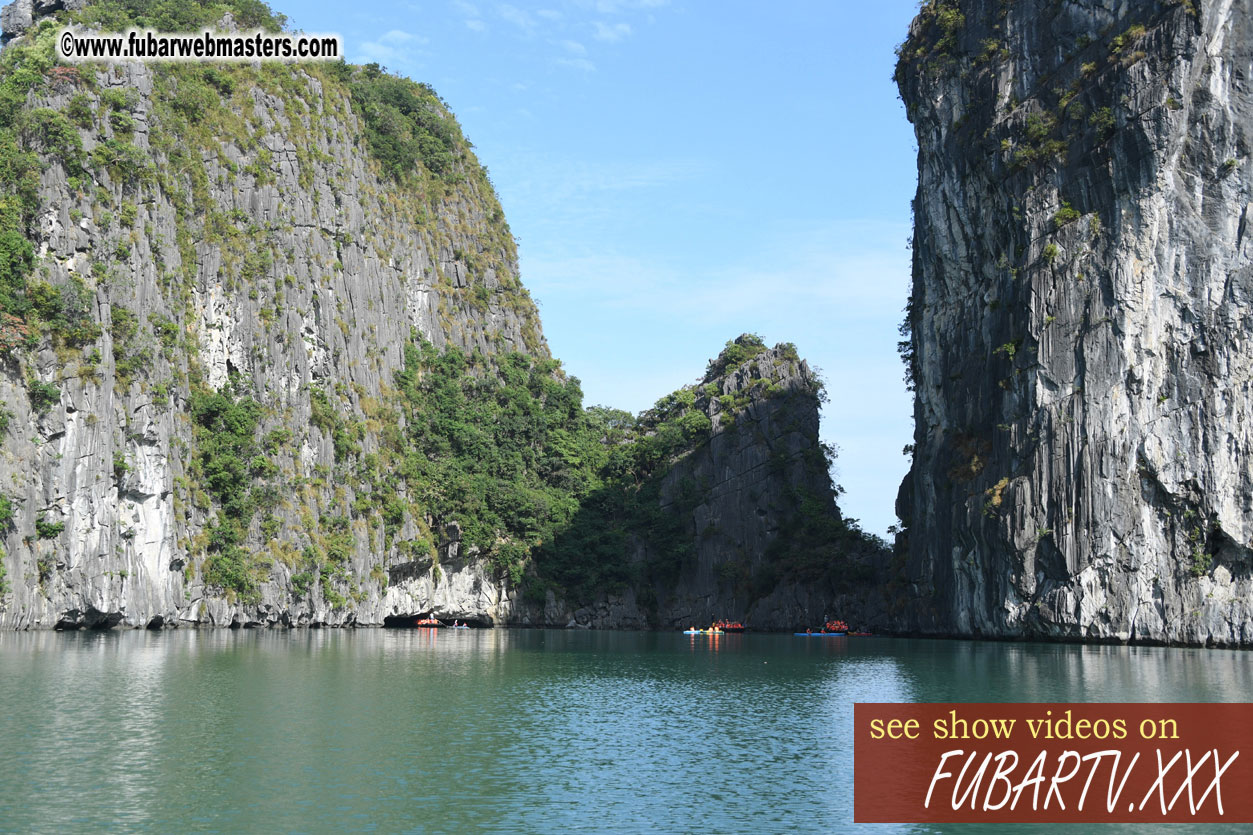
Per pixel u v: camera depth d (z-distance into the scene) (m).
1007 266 95.75
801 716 49.22
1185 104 82.19
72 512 89.06
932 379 109.56
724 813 32.16
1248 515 77.94
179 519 101.38
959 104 104.06
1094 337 85.12
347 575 119.12
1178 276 82.00
